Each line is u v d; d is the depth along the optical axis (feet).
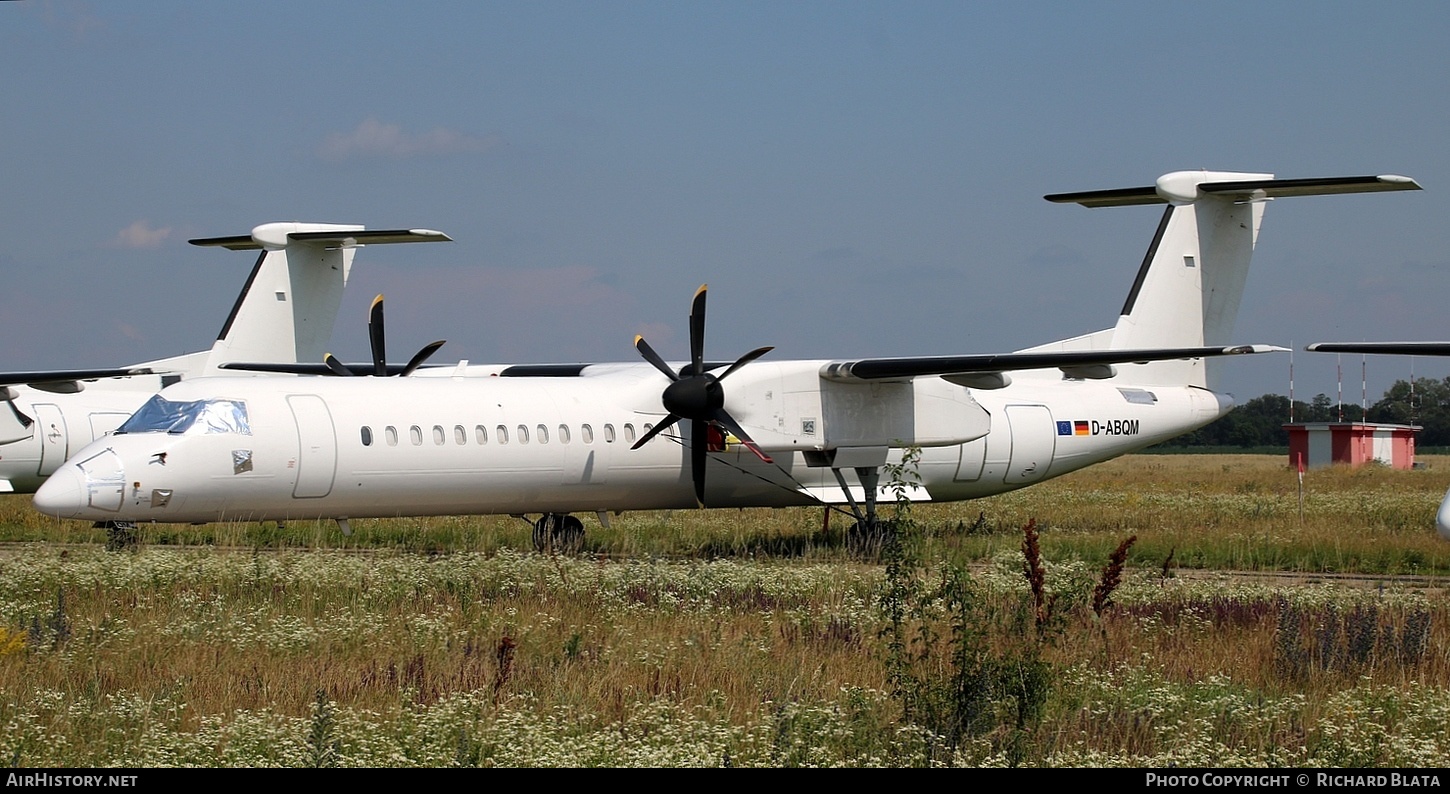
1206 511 282.56
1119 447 249.14
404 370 224.12
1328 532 230.48
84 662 111.45
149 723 92.89
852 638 123.54
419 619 128.36
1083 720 96.37
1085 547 206.49
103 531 228.63
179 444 176.14
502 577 157.17
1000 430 236.02
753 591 152.35
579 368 236.22
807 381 210.38
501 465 196.24
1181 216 246.47
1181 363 255.91
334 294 294.46
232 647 118.93
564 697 101.81
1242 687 108.27
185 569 156.76
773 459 215.51
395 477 188.96
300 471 182.09
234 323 279.69
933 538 216.33
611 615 136.67
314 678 106.11
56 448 249.14
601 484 206.69
